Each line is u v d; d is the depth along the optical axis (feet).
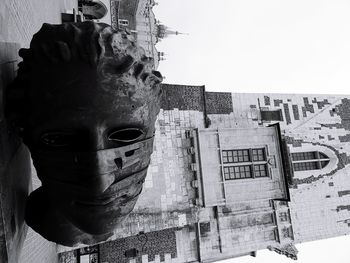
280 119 74.69
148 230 60.85
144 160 16.28
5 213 13.96
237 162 66.95
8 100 13.87
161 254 64.23
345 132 79.36
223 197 64.03
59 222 17.79
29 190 21.39
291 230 71.26
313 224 72.84
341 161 78.02
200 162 63.93
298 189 73.56
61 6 46.47
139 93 13.67
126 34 13.96
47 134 13.05
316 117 77.66
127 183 15.44
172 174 63.87
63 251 57.67
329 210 74.84
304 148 75.36
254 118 72.64
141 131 14.58
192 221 64.03
